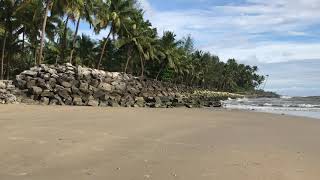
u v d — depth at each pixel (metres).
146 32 67.06
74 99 37.41
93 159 10.58
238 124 22.22
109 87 43.25
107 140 13.82
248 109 45.72
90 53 69.69
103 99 40.50
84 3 47.38
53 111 26.48
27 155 10.81
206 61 133.00
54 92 36.53
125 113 27.55
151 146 12.90
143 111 31.41
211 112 33.78
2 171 9.10
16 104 31.86
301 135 17.36
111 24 56.50
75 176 8.80
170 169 9.64
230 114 31.44
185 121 22.69
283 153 12.38
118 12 56.44
